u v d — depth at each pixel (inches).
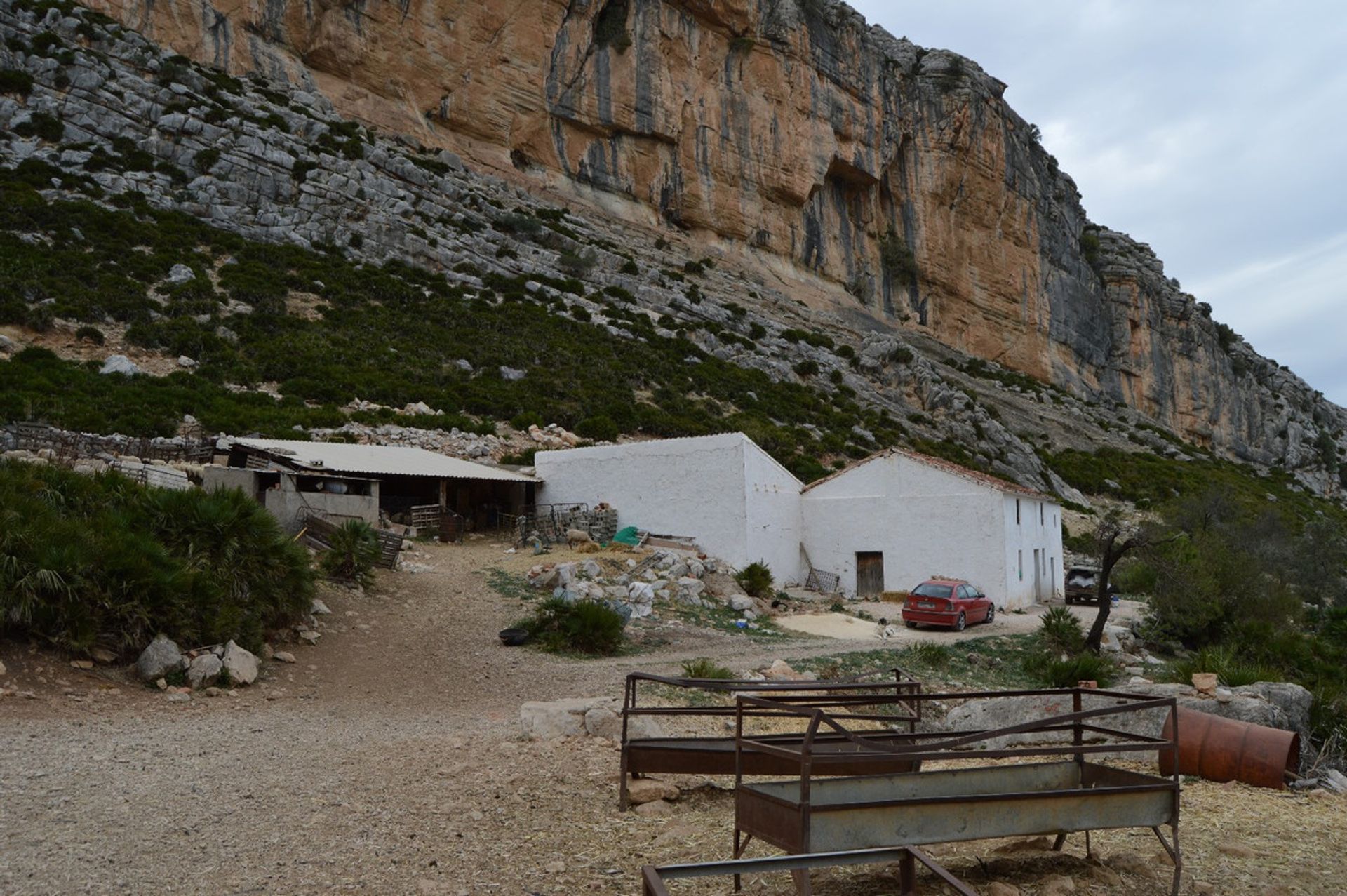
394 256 2486.5
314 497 945.5
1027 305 4345.5
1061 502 2245.3
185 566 541.3
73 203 2025.1
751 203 3604.8
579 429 1761.8
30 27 2340.1
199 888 211.0
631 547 1071.6
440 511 1171.3
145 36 2544.3
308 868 226.5
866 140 3932.1
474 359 2036.2
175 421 1279.5
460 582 877.2
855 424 2377.0
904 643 845.8
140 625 491.2
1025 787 257.1
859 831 201.6
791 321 3216.0
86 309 1660.9
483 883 218.1
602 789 313.6
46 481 583.5
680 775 336.2
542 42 3193.9
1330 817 310.0
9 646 451.8
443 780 322.0
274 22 2768.2
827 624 922.1
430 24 3004.4
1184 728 373.1
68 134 2234.3
